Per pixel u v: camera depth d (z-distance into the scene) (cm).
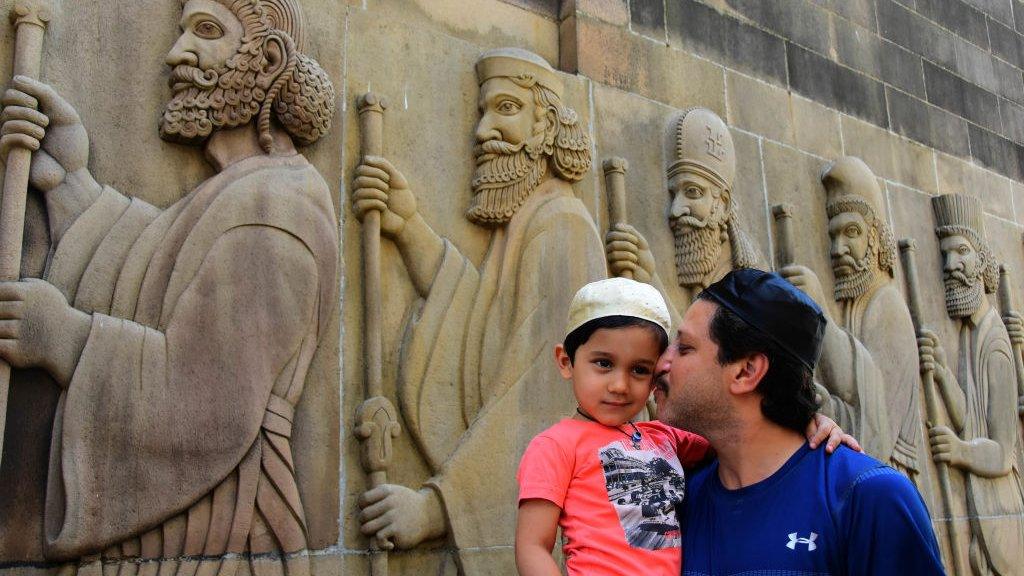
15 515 183
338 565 212
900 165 412
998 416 405
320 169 236
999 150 473
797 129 370
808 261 354
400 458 230
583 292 159
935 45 459
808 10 395
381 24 259
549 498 146
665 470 153
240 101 221
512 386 248
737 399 144
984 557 375
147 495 190
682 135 312
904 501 126
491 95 267
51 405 190
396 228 242
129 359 194
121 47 217
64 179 201
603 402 152
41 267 196
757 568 131
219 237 210
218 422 199
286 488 206
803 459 140
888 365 358
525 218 265
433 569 228
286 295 214
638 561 140
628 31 320
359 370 229
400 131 254
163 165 217
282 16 230
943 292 411
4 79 201
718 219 312
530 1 304
